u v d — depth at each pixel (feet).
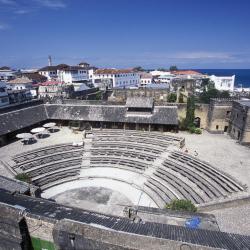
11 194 65.36
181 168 118.21
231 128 161.07
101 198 105.09
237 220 81.35
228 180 103.04
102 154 138.51
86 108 182.09
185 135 162.61
